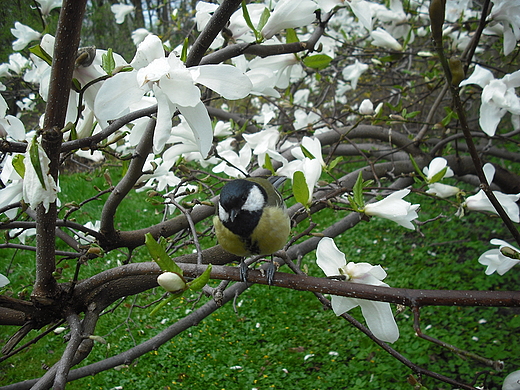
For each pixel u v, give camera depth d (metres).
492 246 6.99
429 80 3.84
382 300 1.49
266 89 2.32
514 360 5.07
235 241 2.04
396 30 4.06
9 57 3.64
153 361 5.67
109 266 5.88
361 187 1.98
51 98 1.31
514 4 2.49
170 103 1.35
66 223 2.36
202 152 1.38
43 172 1.25
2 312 1.95
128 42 5.47
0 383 5.04
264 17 1.83
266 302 6.75
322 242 1.79
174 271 1.30
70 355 1.49
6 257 6.25
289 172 2.54
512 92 2.32
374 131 3.86
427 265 7.08
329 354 5.66
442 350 5.44
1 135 1.71
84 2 1.20
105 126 1.68
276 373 5.45
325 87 6.02
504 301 1.40
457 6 4.10
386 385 5.07
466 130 1.80
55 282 1.84
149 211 8.20
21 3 3.52
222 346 5.93
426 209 8.59
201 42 1.67
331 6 2.22
